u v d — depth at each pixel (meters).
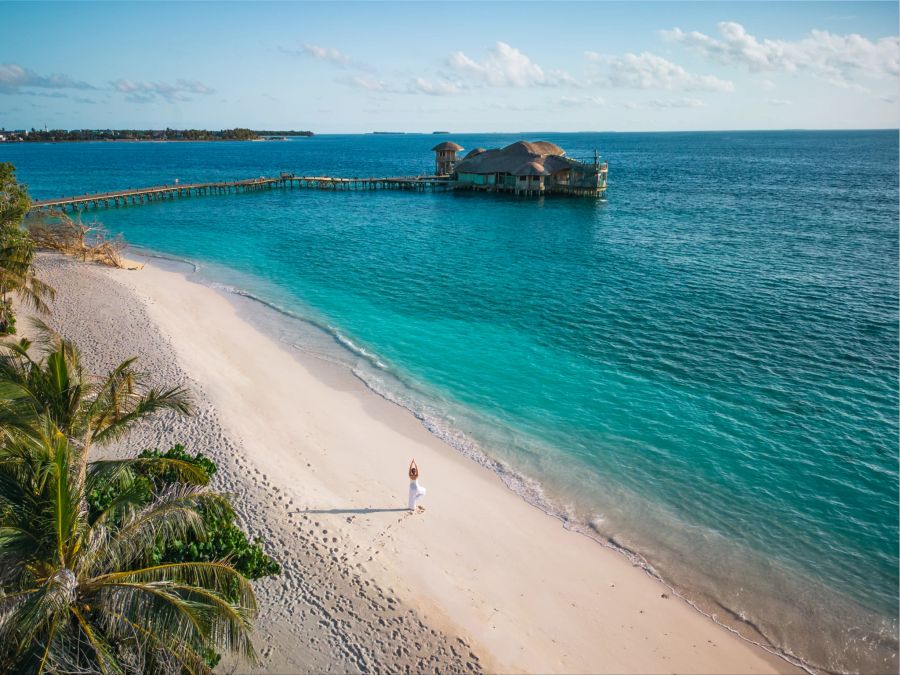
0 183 33.91
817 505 17.55
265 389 24.39
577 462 19.73
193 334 29.86
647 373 26.09
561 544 16.19
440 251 49.78
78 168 145.00
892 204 73.19
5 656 8.23
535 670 12.44
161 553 10.78
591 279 40.62
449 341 29.98
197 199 82.19
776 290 37.22
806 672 12.67
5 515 9.24
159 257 47.75
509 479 18.91
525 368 26.75
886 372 25.58
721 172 124.00
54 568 9.28
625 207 73.56
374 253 49.12
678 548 16.05
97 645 8.48
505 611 13.93
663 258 46.44
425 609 13.73
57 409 12.29
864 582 14.84
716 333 30.38
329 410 23.00
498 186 88.38
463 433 21.53
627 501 17.86
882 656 12.95
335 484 18.38
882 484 18.34
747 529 16.69
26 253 28.55
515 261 46.16
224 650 11.54
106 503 11.51
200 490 12.14
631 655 12.96
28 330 28.23
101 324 29.59
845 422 21.73
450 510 17.38
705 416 22.38
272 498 17.12
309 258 47.47
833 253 46.94
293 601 13.62
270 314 33.94
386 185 95.81
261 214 69.31
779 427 21.56
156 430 20.11
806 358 27.20
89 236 54.28
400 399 24.00
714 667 12.74
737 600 14.42
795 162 153.25
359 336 30.67
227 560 11.61
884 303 34.31
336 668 12.09
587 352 28.41
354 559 15.09
